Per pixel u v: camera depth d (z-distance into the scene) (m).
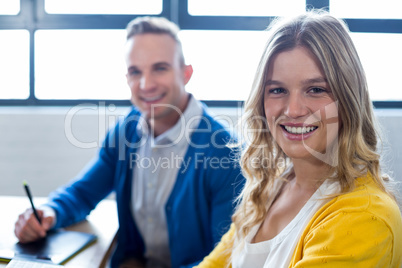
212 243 1.44
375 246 0.71
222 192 1.40
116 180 1.57
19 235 1.30
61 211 1.45
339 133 0.83
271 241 0.90
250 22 2.62
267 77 0.87
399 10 2.54
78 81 2.78
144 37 1.54
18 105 2.82
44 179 2.75
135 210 1.55
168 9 2.64
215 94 2.71
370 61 2.61
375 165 0.82
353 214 0.73
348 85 0.79
